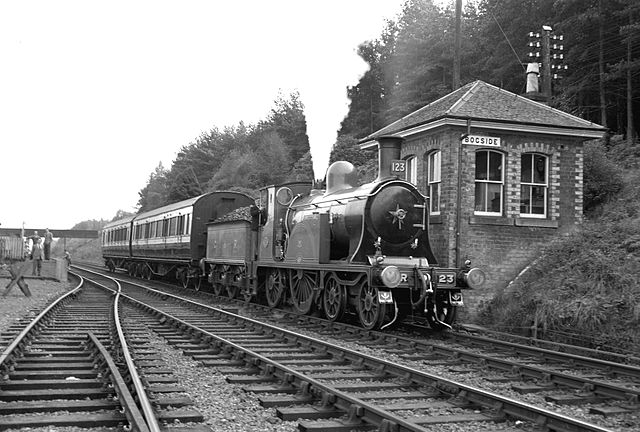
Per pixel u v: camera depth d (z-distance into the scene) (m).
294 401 6.36
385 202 12.45
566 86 27.73
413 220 12.66
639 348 10.42
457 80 24.55
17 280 19.16
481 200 15.22
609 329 11.12
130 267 35.75
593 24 26.69
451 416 6.02
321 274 13.73
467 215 14.84
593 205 17.67
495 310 14.27
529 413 5.82
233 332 11.82
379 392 7.07
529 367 8.14
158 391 6.77
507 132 15.16
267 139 51.12
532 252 15.26
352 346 10.72
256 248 17.86
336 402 6.16
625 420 6.18
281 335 10.97
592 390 7.23
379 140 13.23
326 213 13.58
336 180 14.62
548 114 15.85
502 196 15.28
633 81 26.70
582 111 28.39
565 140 15.65
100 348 8.48
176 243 25.20
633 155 20.45
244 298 18.70
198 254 23.38
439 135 15.30
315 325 13.46
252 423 5.74
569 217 15.64
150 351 9.48
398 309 13.05
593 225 14.58
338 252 14.12
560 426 5.48
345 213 13.12
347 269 12.41
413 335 12.38
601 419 6.24
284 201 16.58
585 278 12.52
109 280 28.95
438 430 5.63
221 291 21.91
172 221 26.44
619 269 12.06
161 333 11.52
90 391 6.55
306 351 9.76
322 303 14.01
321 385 6.45
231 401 6.53
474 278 12.01
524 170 15.55
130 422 5.30
